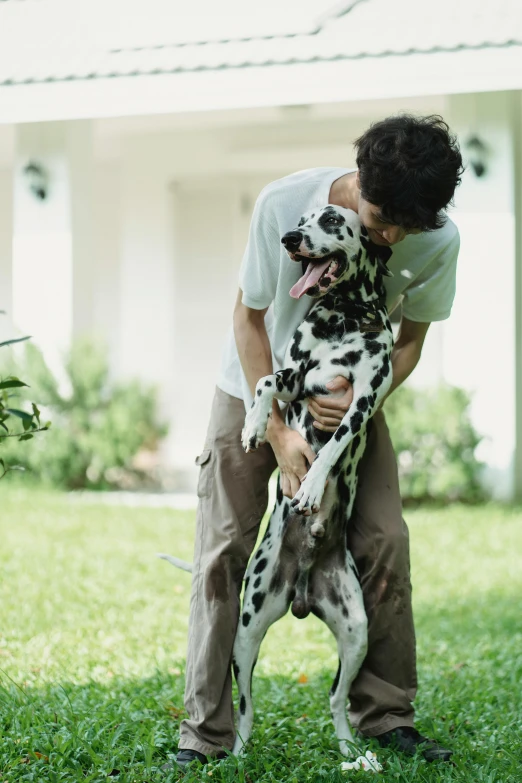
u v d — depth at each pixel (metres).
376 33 9.41
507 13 9.25
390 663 3.74
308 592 3.69
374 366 3.60
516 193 10.61
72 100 9.97
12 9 11.35
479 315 10.22
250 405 3.67
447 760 3.63
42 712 4.02
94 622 5.84
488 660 5.35
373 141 3.18
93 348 11.42
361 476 3.80
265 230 3.53
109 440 11.41
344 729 3.69
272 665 5.16
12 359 11.32
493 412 10.34
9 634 5.46
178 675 4.80
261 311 3.70
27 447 11.34
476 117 9.99
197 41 10.05
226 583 3.60
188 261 13.17
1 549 7.84
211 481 3.71
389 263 3.67
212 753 3.50
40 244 11.19
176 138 12.81
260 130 12.56
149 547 8.08
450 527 9.23
